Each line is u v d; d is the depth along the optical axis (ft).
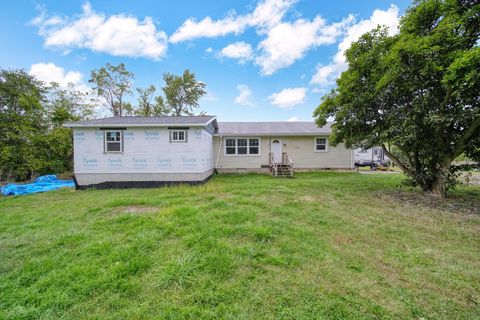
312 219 15.15
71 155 44.24
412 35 19.60
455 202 20.40
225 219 14.20
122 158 32.81
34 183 34.73
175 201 19.38
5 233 13.26
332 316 6.56
